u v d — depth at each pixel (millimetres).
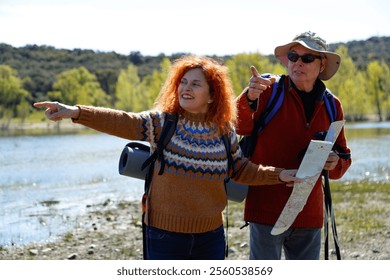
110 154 54594
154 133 6863
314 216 8055
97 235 17094
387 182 30125
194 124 6914
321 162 7422
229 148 7168
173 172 6785
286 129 7930
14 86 163000
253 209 8086
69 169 39938
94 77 188250
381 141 67875
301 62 7848
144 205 7043
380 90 170625
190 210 6812
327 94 8188
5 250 15219
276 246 7992
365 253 13930
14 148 66188
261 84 7445
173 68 7035
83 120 6617
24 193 27547
